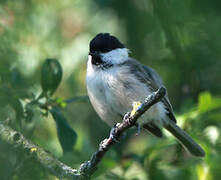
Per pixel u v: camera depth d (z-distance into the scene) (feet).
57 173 17.37
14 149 15.67
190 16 28.81
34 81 26.45
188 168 23.81
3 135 16.40
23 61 27.04
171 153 26.86
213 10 29.17
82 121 32.17
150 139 28.50
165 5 26.32
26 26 27.40
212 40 30.14
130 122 18.21
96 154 18.65
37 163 16.65
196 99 32.22
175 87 33.65
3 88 19.95
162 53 32.37
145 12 31.68
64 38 30.60
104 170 23.49
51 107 20.94
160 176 23.71
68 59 30.12
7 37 23.08
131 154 24.82
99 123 32.53
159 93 16.96
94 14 31.65
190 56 31.01
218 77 32.09
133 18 31.71
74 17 31.55
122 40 31.78
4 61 21.90
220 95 31.71
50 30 29.94
